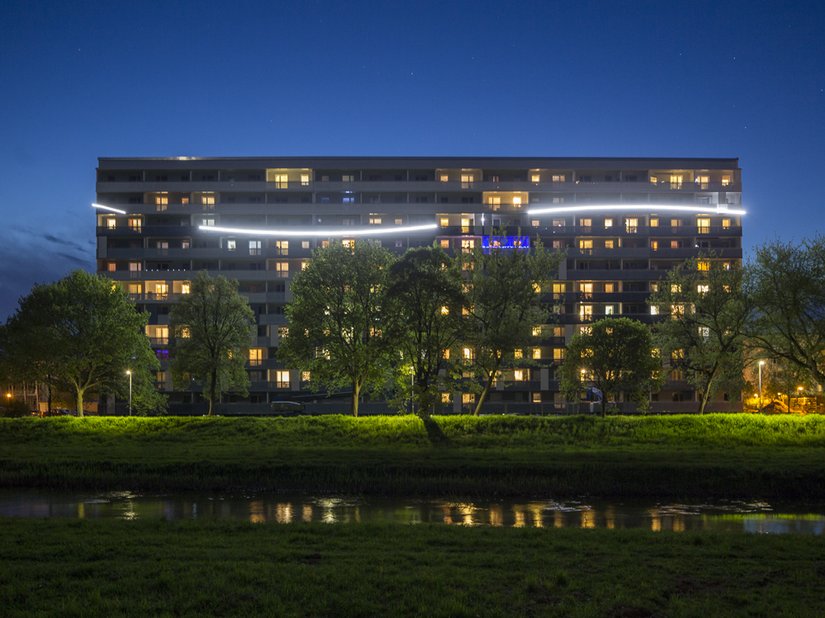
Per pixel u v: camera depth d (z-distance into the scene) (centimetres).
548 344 9444
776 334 5531
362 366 5625
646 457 4169
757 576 1523
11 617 1197
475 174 10500
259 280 9806
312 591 1345
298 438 5256
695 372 6981
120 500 3369
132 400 6775
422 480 3644
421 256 5381
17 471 3972
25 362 6078
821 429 5094
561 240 10238
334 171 10462
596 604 1304
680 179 10594
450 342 5575
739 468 3688
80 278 6394
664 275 9800
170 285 9831
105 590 1359
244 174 10494
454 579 1440
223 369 6606
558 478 3669
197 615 1215
